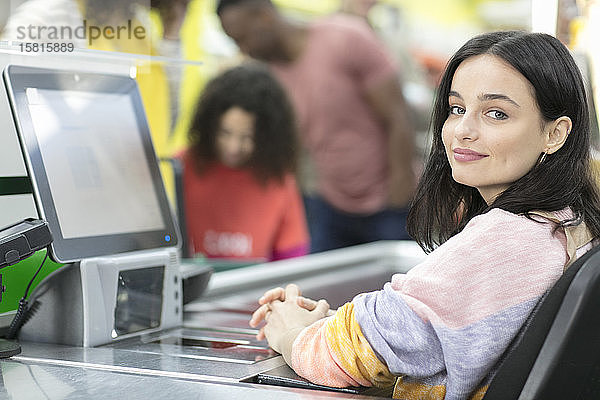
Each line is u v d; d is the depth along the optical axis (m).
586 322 1.28
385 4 6.14
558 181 1.43
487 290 1.34
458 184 1.62
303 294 2.40
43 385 1.40
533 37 1.44
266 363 1.62
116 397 1.32
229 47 5.80
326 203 6.12
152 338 1.82
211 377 1.48
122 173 1.88
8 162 1.89
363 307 1.42
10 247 1.54
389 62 6.03
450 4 6.19
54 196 1.69
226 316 2.10
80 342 1.70
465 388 1.35
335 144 6.06
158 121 4.69
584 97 1.47
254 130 4.87
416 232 1.68
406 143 6.13
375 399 1.33
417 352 1.36
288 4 5.93
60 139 1.76
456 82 1.47
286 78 5.98
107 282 1.73
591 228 1.46
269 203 4.97
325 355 1.45
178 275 1.96
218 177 4.93
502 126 1.42
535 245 1.36
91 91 1.88
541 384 1.26
